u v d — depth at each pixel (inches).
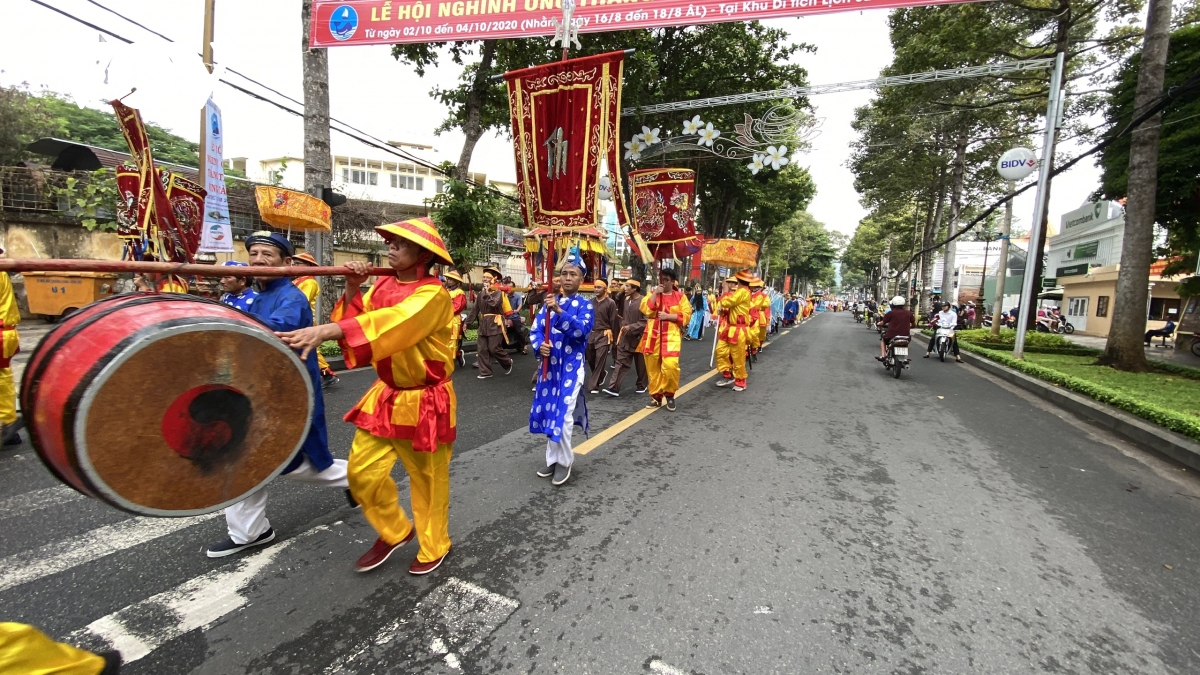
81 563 105.6
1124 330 420.5
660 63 581.6
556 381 152.7
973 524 137.3
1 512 126.4
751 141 482.0
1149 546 128.6
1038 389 343.3
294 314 113.3
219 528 122.0
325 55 358.6
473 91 478.0
